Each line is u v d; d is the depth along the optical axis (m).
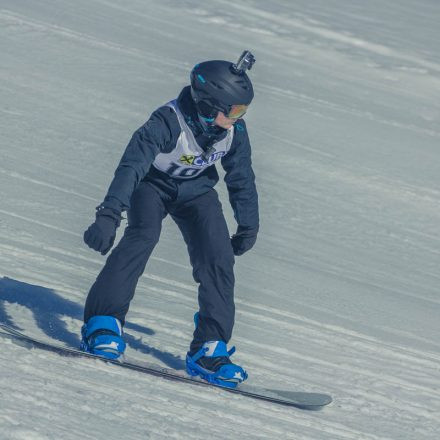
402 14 110.81
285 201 38.78
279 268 25.92
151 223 11.52
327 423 11.18
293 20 92.56
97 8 73.56
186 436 8.77
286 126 52.97
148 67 58.22
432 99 75.69
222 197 36.03
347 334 19.08
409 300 27.30
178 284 19.70
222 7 89.38
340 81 73.38
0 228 20.52
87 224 25.31
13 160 32.28
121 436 8.11
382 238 37.62
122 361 11.12
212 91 10.74
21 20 61.28
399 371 16.30
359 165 48.81
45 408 8.19
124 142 40.66
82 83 49.38
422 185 48.47
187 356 11.80
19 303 13.38
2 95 42.78
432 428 12.51
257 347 15.18
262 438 9.62
